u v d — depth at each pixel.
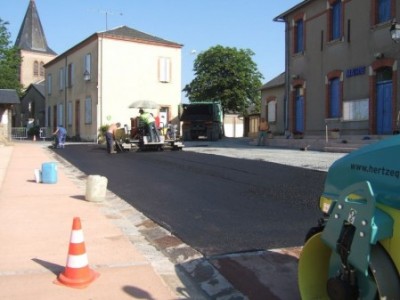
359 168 4.04
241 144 27.33
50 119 48.78
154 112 37.47
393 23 17.31
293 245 6.68
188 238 7.17
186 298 5.15
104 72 36.19
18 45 76.19
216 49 50.69
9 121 30.62
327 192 4.50
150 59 37.62
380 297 3.51
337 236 3.88
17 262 6.07
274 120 34.22
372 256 3.60
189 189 11.16
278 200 9.58
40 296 5.02
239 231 7.44
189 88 52.28
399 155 3.66
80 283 5.31
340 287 3.80
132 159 18.59
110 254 6.42
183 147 23.59
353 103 21.64
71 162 18.02
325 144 20.41
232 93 50.34
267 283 5.48
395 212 3.58
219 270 5.88
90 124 37.75
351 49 21.78
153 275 5.68
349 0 21.92
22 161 18.47
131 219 8.55
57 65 46.22
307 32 25.28
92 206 9.55
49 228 7.74
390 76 19.66
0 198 10.33
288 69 27.14
